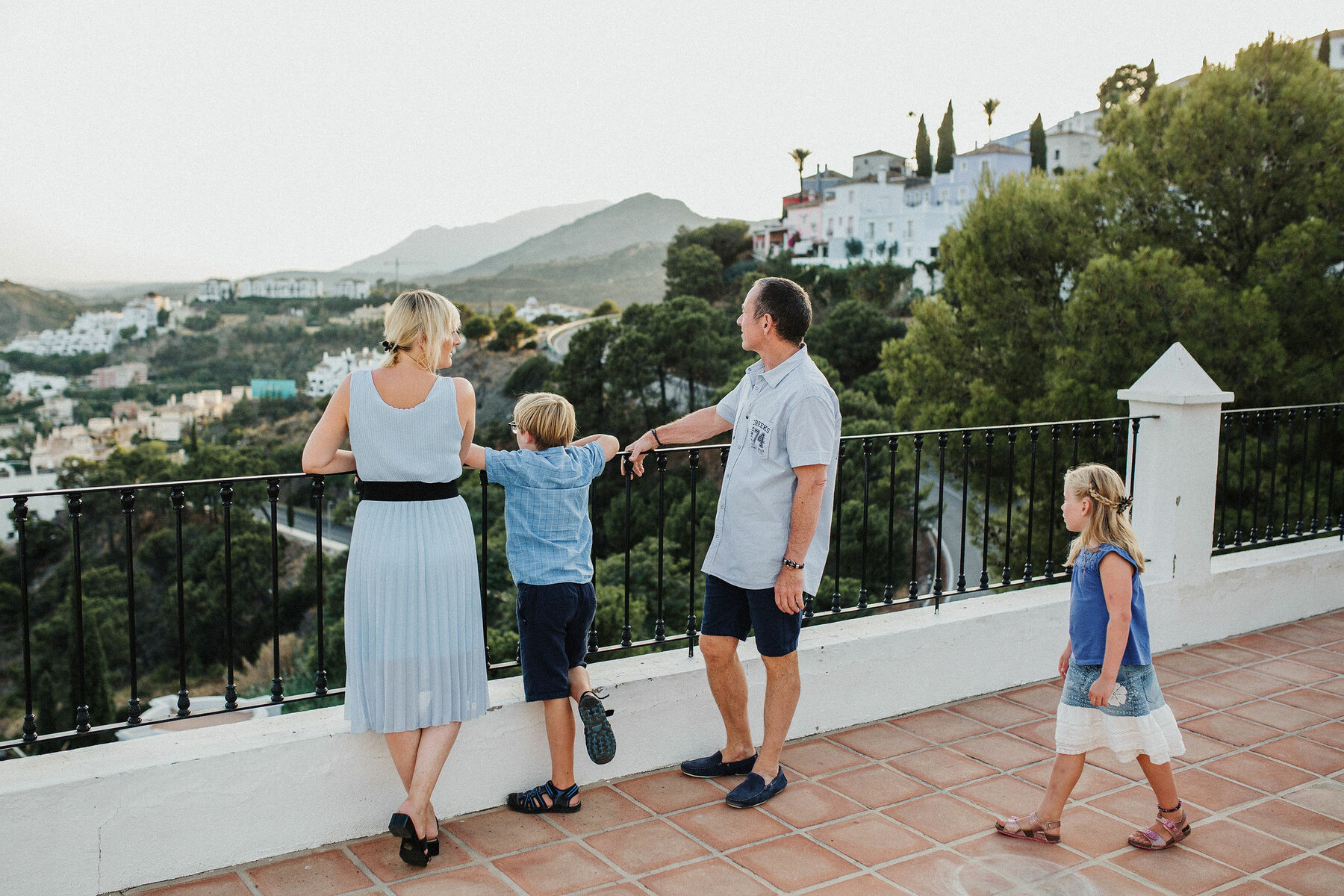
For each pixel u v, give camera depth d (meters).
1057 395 12.09
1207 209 13.31
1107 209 14.05
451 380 2.42
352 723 2.38
